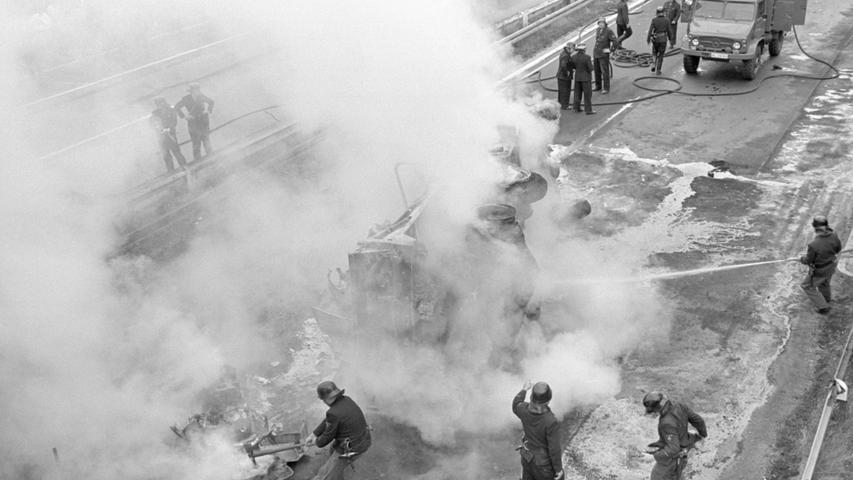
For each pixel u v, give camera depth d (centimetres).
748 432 713
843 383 746
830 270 861
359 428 626
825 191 1184
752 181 1226
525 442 600
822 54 1856
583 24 2253
